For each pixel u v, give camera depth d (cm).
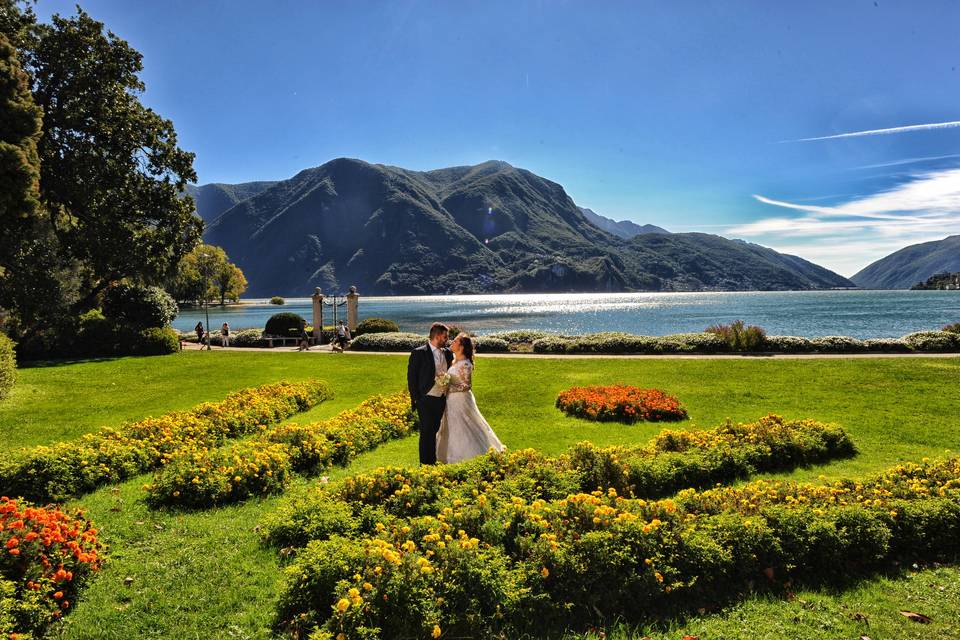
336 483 563
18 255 2134
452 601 342
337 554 374
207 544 476
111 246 2373
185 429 803
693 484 642
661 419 977
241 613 369
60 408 1121
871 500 500
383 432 877
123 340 2262
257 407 966
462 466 591
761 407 1060
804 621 355
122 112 2402
